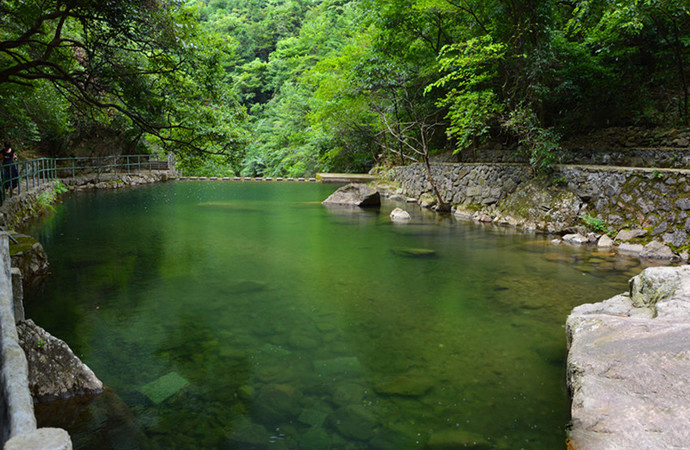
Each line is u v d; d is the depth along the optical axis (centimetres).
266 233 866
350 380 289
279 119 3247
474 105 950
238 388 279
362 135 2052
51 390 262
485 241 779
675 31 920
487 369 305
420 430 234
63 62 902
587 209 812
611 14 847
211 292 483
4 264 259
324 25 3097
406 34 1259
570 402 262
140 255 665
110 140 2016
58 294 471
